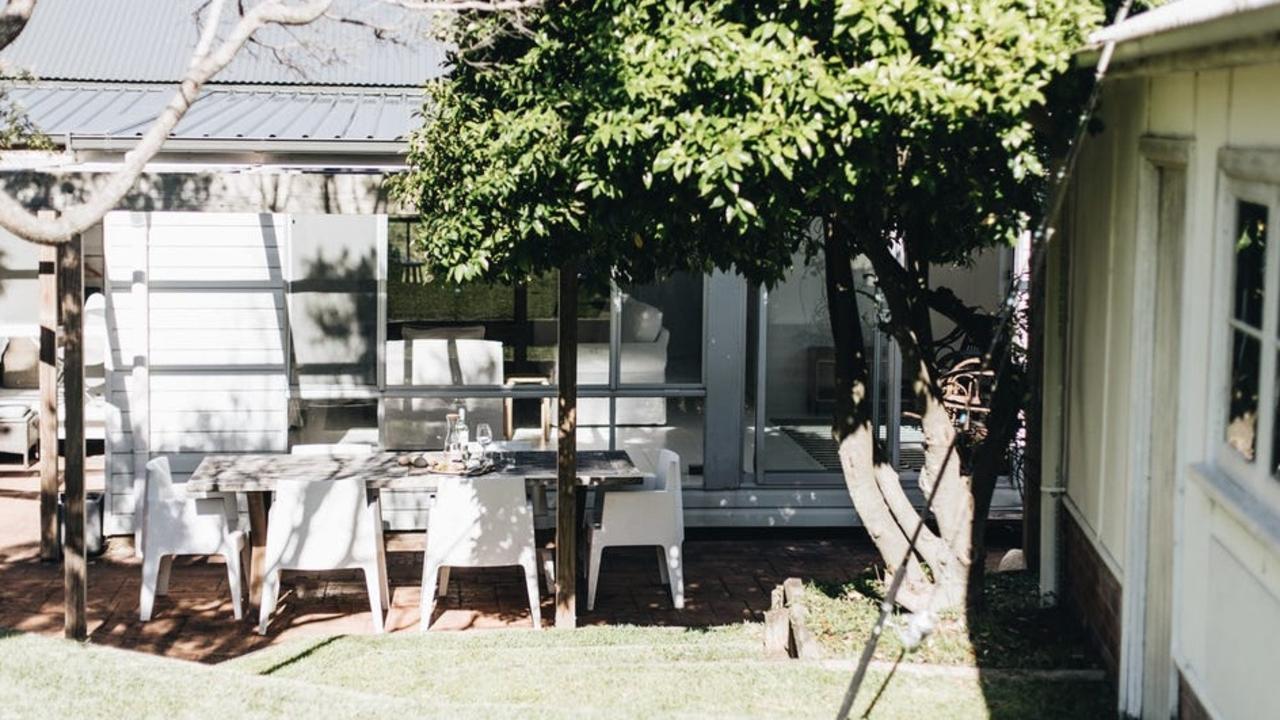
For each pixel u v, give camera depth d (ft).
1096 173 24.08
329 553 30.73
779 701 21.06
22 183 30.14
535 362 40.01
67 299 29.07
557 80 23.02
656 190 22.16
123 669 20.85
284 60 30.01
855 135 19.51
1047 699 20.98
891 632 24.90
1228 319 16.72
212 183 30.99
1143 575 20.35
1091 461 23.94
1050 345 26.50
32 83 38.40
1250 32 13.03
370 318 39.50
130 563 36.76
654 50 20.79
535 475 32.09
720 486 39.96
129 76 41.73
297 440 39.63
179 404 39.06
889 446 40.09
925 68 19.38
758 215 21.15
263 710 19.04
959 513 26.17
